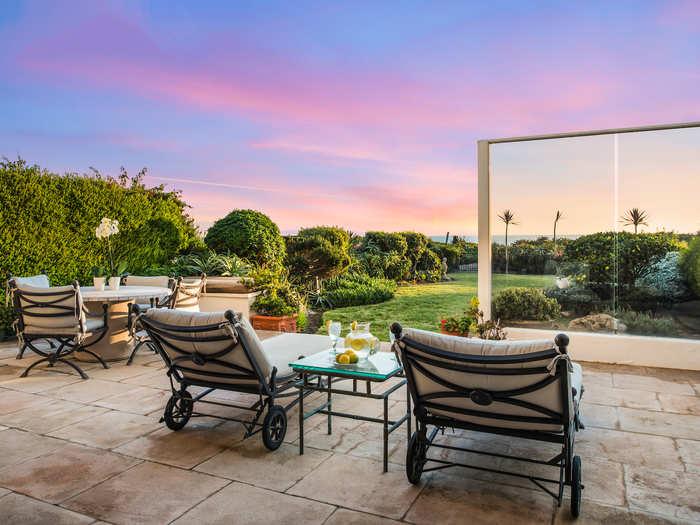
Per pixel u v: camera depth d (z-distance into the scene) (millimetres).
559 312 5859
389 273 11812
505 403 2283
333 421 3598
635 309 5508
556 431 2344
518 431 2408
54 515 2252
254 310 7715
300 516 2242
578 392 2746
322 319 9523
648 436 3287
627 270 5531
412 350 2352
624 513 2285
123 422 3520
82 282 7266
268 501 2385
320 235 10602
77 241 7164
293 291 8531
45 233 6719
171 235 8891
